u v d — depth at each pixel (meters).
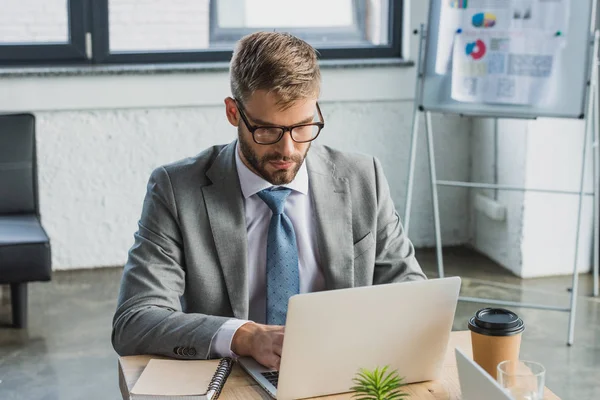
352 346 1.63
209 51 4.77
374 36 4.99
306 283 2.07
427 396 1.66
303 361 1.61
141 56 4.70
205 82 4.67
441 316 1.68
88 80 4.54
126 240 4.79
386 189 2.18
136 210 4.77
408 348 1.68
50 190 4.66
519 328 1.66
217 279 2.00
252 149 1.87
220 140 4.78
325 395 1.65
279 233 2.03
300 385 1.62
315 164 2.11
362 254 2.10
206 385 1.65
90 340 3.82
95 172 4.69
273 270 2.02
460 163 5.12
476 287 4.47
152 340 1.84
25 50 4.58
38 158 4.61
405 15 4.91
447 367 1.80
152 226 2.00
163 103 4.64
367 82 4.86
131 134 4.69
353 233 2.11
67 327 3.97
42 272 3.81
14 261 3.76
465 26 3.81
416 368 1.71
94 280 4.61
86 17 4.62
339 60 4.89
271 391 1.64
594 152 4.05
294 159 1.87
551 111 3.71
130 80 4.59
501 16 3.75
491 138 4.84
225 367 1.73
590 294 4.38
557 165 4.56
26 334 3.88
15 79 4.46
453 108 3.88
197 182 2.03
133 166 4.72
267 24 4.85
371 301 1.61
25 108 4.51
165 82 4.62
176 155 4.75
